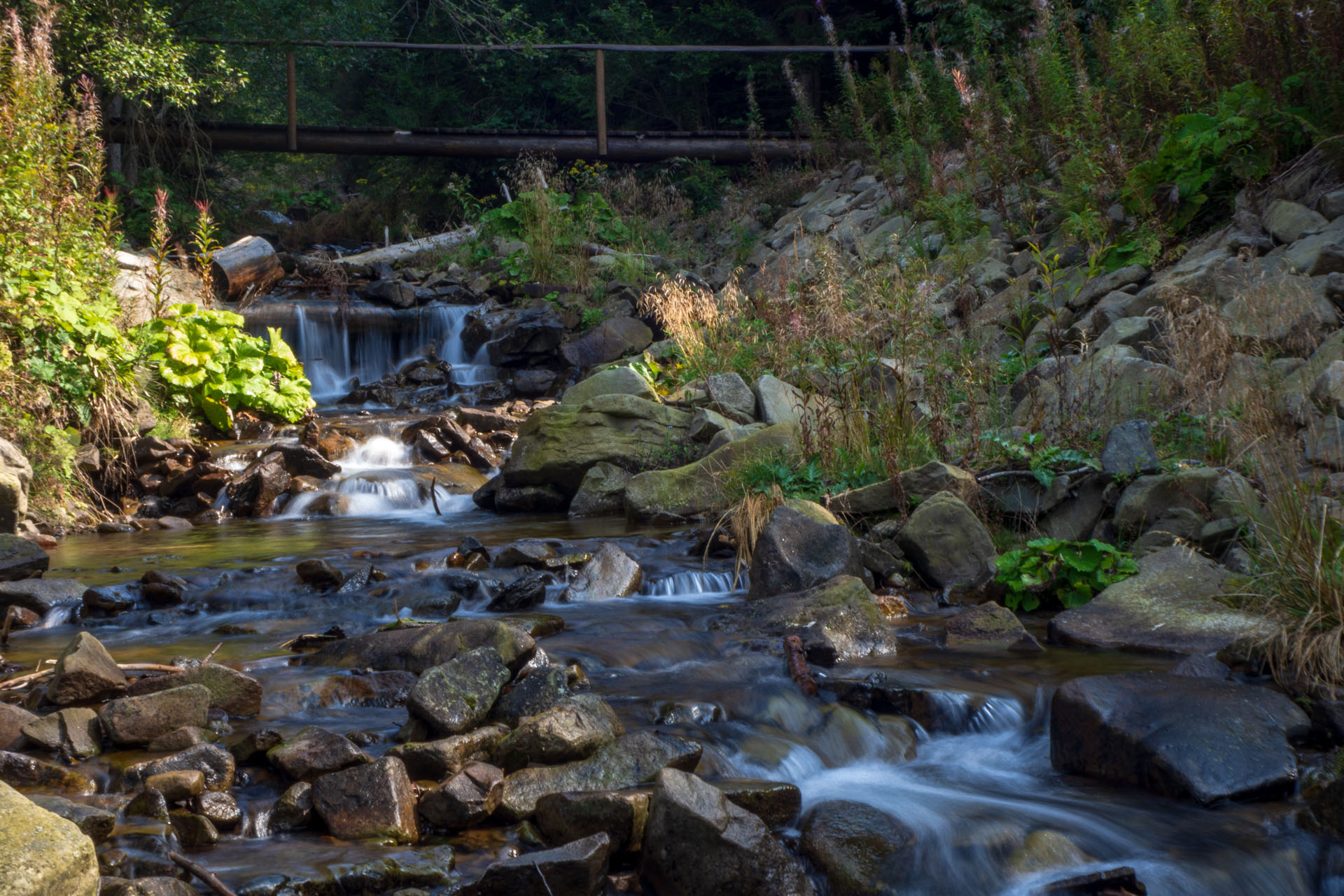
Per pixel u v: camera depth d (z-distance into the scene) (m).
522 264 14.93
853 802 3.05
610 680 4.09
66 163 8.96
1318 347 5.96
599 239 15.91
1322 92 7.78
